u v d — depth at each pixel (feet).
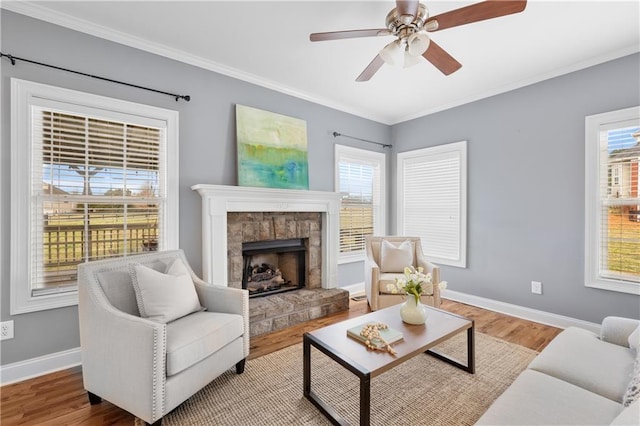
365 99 12.91
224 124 10.22
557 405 3.81
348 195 14.39
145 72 8.68
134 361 5.21
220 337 6.31
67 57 7.53
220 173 10.13
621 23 7.58
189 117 9.49
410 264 11.48
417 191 14.80
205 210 9.37
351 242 14.48
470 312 11.59
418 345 5.80
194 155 9.59
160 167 9.07
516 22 7.57
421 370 7.30
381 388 6.57
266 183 10.94
